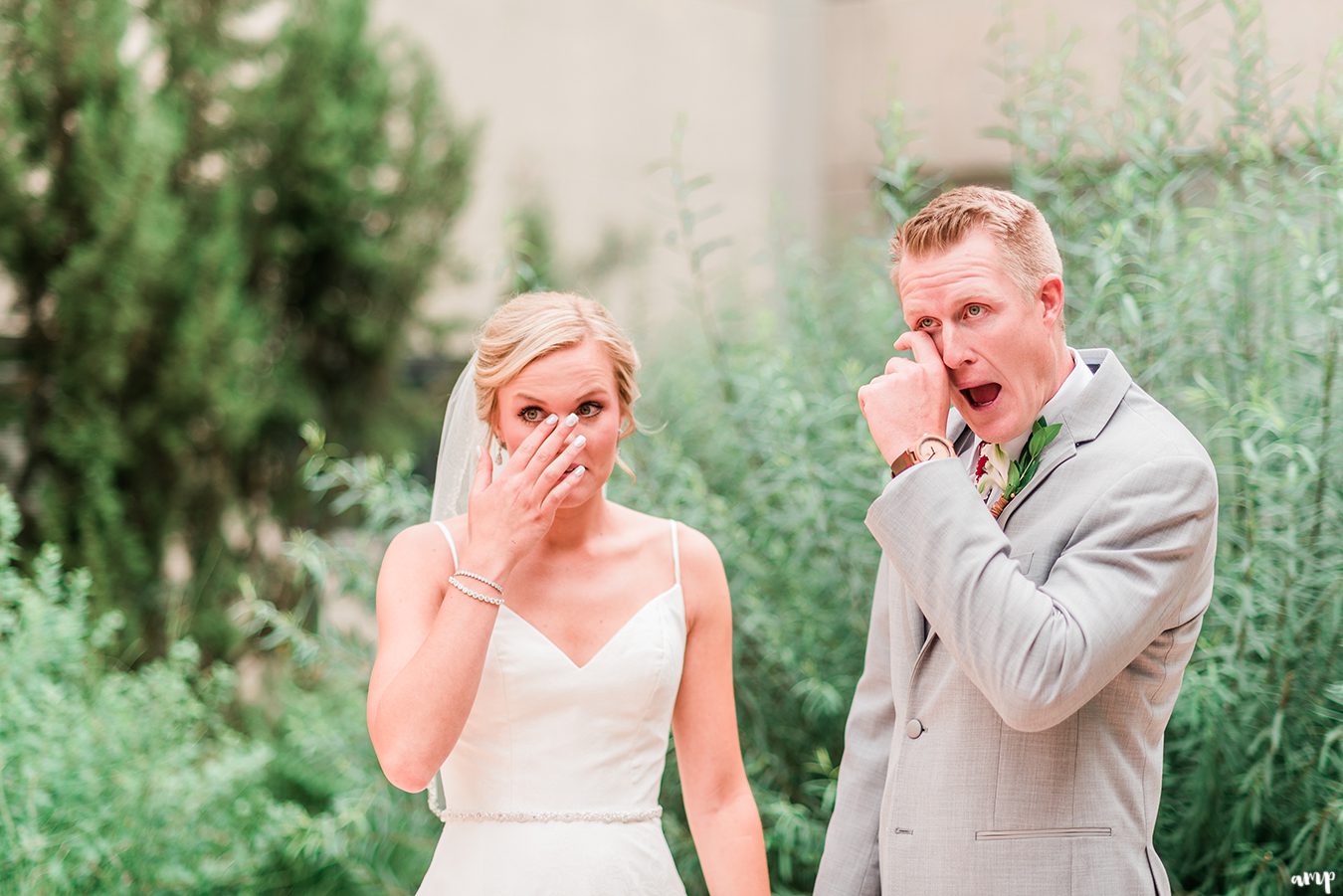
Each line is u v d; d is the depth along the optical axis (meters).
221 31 5.10
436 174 5.54
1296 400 2.77
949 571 1.54
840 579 3.10
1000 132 3.25
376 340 5.37
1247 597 2.50
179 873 3.30
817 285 3.96
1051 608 1.50
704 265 6.02
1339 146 2.75
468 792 1.88
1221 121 3.04
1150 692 1.63
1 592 3.45
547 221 5.89
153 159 4.59
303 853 3.57
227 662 4.73
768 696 3.16
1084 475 1.63
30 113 4.59
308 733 3.83
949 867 1.63
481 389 1.88
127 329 4.56
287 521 5.08
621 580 1.97
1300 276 2.74
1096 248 2.94
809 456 3.09
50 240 4.61
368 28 5.42
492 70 5.87
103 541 4.50
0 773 3.05
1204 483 1.57
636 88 6.30
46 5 4.49
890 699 1.93
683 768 2.05
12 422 4.61
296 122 5.18
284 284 5.34
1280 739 2.62
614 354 1.87
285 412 5.16
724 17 6.28
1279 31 3.80
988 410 1.67
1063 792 1.60
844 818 1.92
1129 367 2.80
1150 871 1.64
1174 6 3.15
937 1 5.52
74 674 3.62
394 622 1.87
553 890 1.81
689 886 3.04
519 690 1.86
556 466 1.77
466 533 1.95
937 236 1.64
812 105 5.93
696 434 3.72
